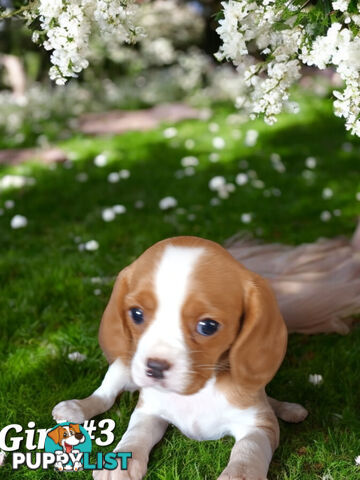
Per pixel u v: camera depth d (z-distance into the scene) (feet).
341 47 1.66
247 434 1.86
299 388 2.30
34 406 2.20
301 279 3.00
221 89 9.97
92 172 5.86
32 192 5.20
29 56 8.14
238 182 5.10
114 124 8.54
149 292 1.70
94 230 4.14
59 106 9.04
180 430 2.00
